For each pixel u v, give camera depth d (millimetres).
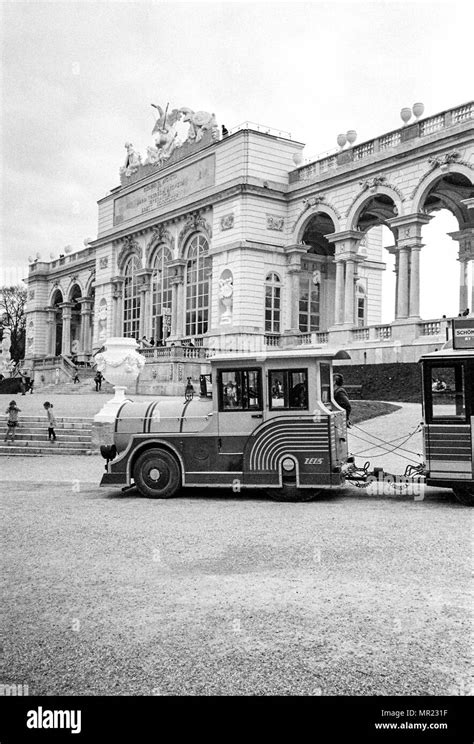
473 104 32375
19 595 6656
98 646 5383
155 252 52094
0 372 62094
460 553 8055
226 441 12742
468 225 41250
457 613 6004
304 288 45500
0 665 5066
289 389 12523
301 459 12352
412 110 36375
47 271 78312
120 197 56500
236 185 41531
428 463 12062
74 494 13523
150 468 13000
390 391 31016
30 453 21156
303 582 6953
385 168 36500
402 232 35531
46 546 8719
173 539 9047
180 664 5043
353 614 5996
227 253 42781
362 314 48812
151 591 6734
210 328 44500
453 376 11977
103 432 20797
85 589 6832
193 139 47625
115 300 56688
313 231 45906
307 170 42281
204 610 6152
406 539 8828
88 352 67688
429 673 4867
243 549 8406
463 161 32469
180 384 36500
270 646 5336
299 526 9820
